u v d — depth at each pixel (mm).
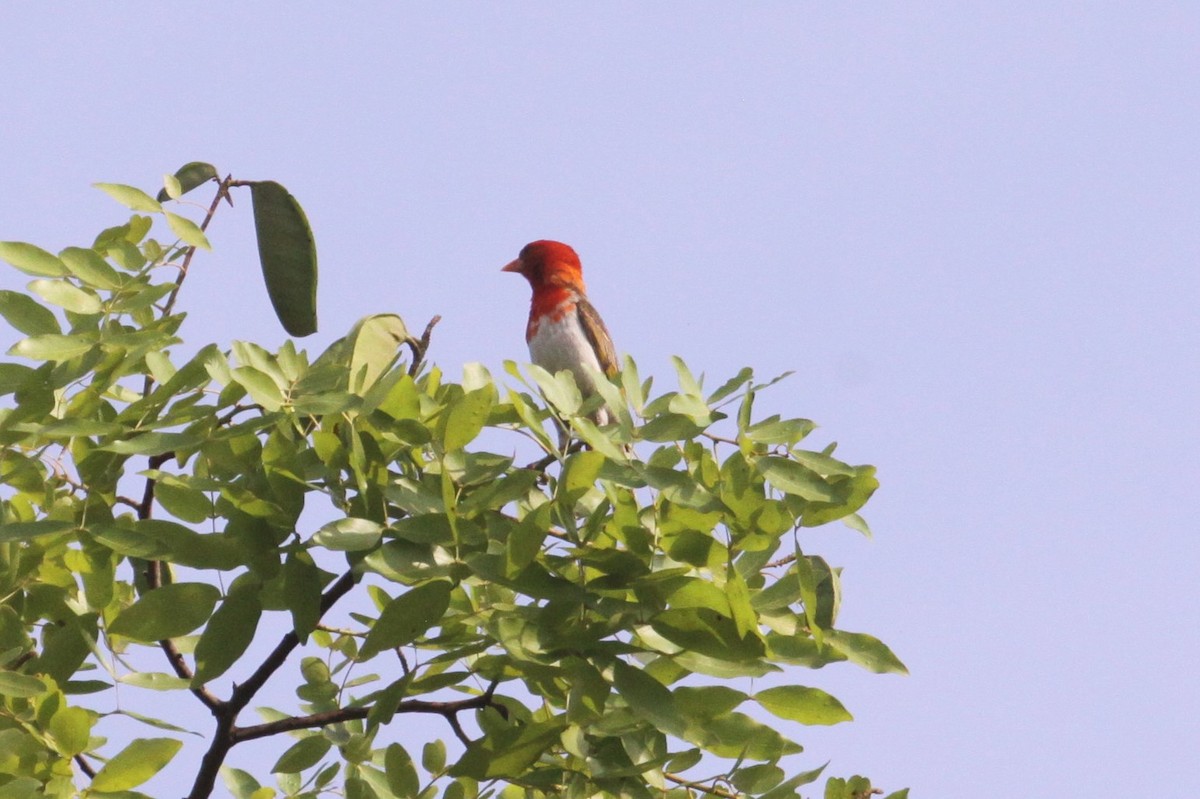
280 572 7504
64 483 8281
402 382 7461
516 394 7203
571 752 7406
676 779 7746
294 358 7496
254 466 7539
